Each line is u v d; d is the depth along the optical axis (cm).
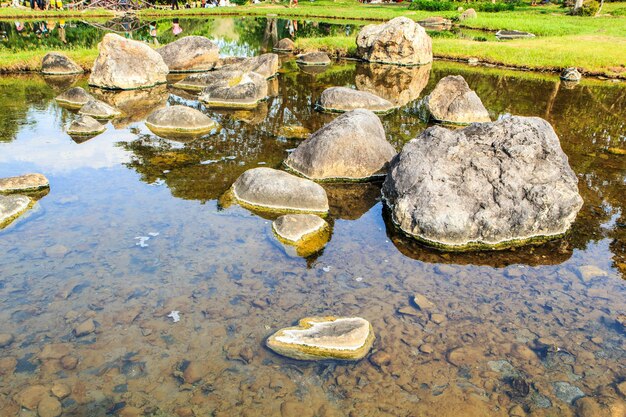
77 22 3112
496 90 1622
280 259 574
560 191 637
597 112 1356
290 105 1376
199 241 603
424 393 392
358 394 388
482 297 522
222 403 373
